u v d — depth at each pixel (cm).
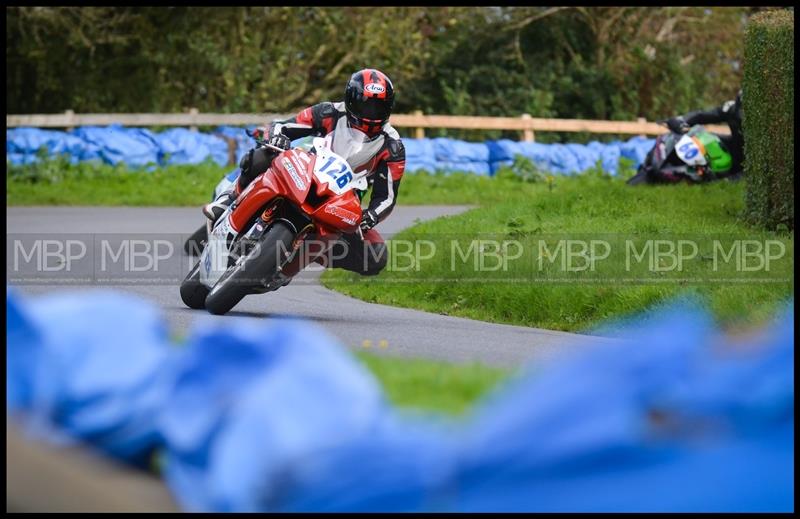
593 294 3772
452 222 5484
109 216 7762
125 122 10850
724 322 3231
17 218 7488
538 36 15000
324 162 3416
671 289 3634
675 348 1190
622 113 14675
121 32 13350
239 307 3966
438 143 10625
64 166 9881
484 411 1288
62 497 1232
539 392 1181
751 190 4941
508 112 14475
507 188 10194
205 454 1289
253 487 1211
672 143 6700
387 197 3703
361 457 1173
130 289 4288
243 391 1281
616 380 1162
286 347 1269
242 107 12875
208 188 9762
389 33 13325
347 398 1264
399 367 2117
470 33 14638
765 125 4794
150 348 1374
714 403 1173
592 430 1134
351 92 3556
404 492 1163
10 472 1228
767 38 4784
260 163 3628
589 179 10519
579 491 1130
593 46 15062
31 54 12900
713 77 15650
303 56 13388
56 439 1327
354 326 3538
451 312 4103
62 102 13788
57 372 1341
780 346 1202
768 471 1154
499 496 1149
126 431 1345
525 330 3634
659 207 5603
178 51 13262
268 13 13238
